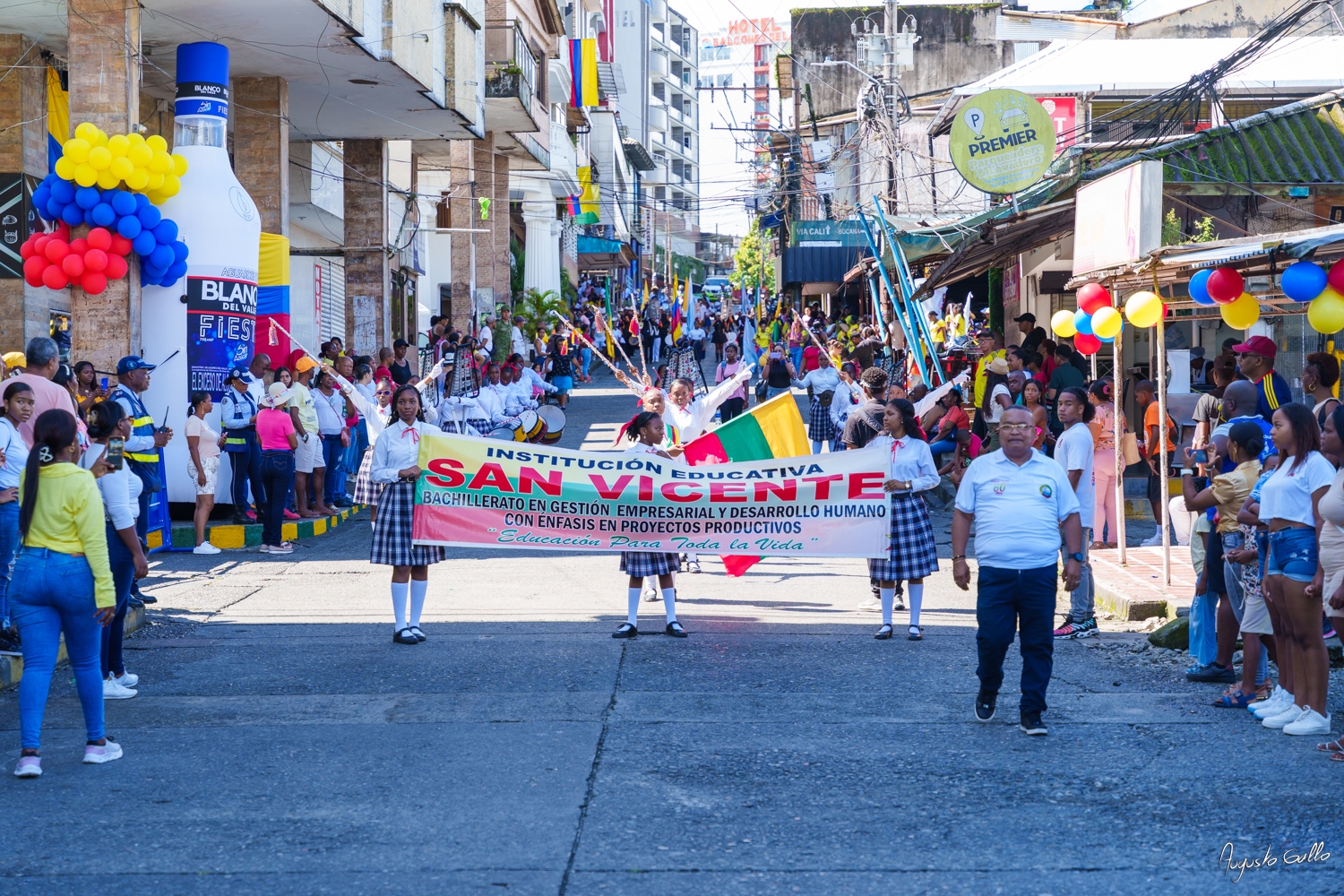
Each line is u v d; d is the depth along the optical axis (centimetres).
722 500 934
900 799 566
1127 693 773
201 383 1436
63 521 616
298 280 2561
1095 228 1127
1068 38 4191
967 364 1962
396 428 929
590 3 5347
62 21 1482
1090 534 943
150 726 701
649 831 524
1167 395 1561
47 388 918
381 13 1747
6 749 657
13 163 1559
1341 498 626
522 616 1022
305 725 697
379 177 2330
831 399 1802
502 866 485
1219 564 772
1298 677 675
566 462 934
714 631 960
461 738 667
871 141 3594
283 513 1352
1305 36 2741
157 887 466
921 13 4328
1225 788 579
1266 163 1673
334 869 483
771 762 623
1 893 460
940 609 1061
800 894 458
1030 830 526
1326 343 1530
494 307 3231
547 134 3469
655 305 4578
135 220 1312
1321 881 470
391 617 1016
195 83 1461
